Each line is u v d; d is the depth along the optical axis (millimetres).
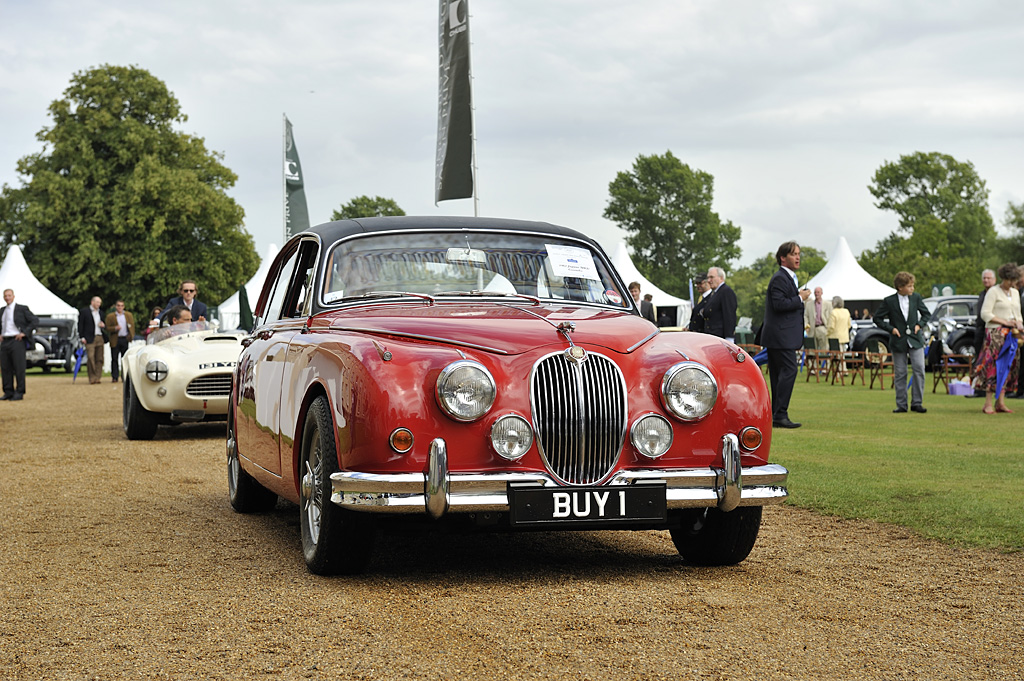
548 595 4078
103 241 49125
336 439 4152
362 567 4395
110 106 49844
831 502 6152
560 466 4121
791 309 10688
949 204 87688
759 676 3072
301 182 24062
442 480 3938
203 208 50562
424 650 3342
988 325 12523
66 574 4539
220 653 3338
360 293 4965
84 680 3076
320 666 3191
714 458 4312
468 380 3996
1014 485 6660
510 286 5129
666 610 3834
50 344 28953
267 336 5680
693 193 86750
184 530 5660
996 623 3652
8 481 7621
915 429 10461
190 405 10227
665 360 4328
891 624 3645
